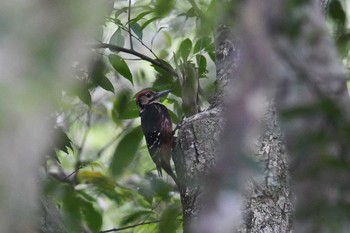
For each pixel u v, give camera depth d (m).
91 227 11.02
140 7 11.53
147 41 13.41
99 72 10.46
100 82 10.52
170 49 13.23
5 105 3.96
